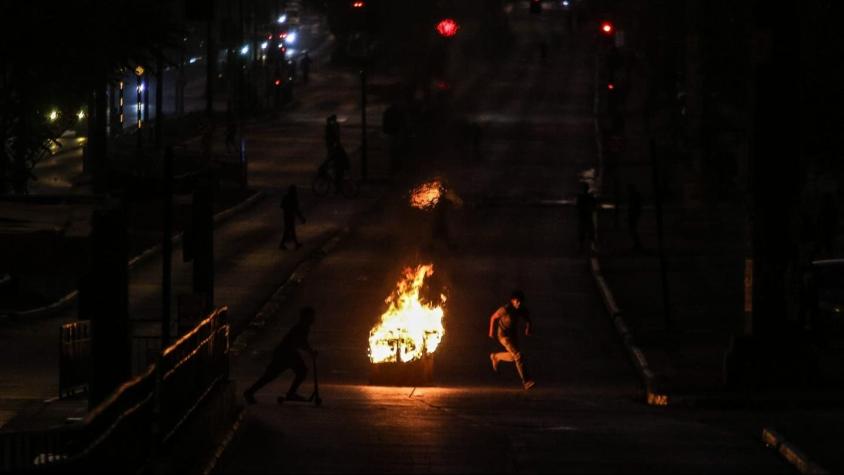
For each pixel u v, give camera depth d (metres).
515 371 51.59
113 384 25.62
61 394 38.00
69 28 69.31
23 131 74.25
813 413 34.97
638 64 177.12
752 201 39.16
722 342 54.88
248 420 28.64
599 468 24.94
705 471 25.02
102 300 25.59
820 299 53.72
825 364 45.34
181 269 70.75
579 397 41.59
